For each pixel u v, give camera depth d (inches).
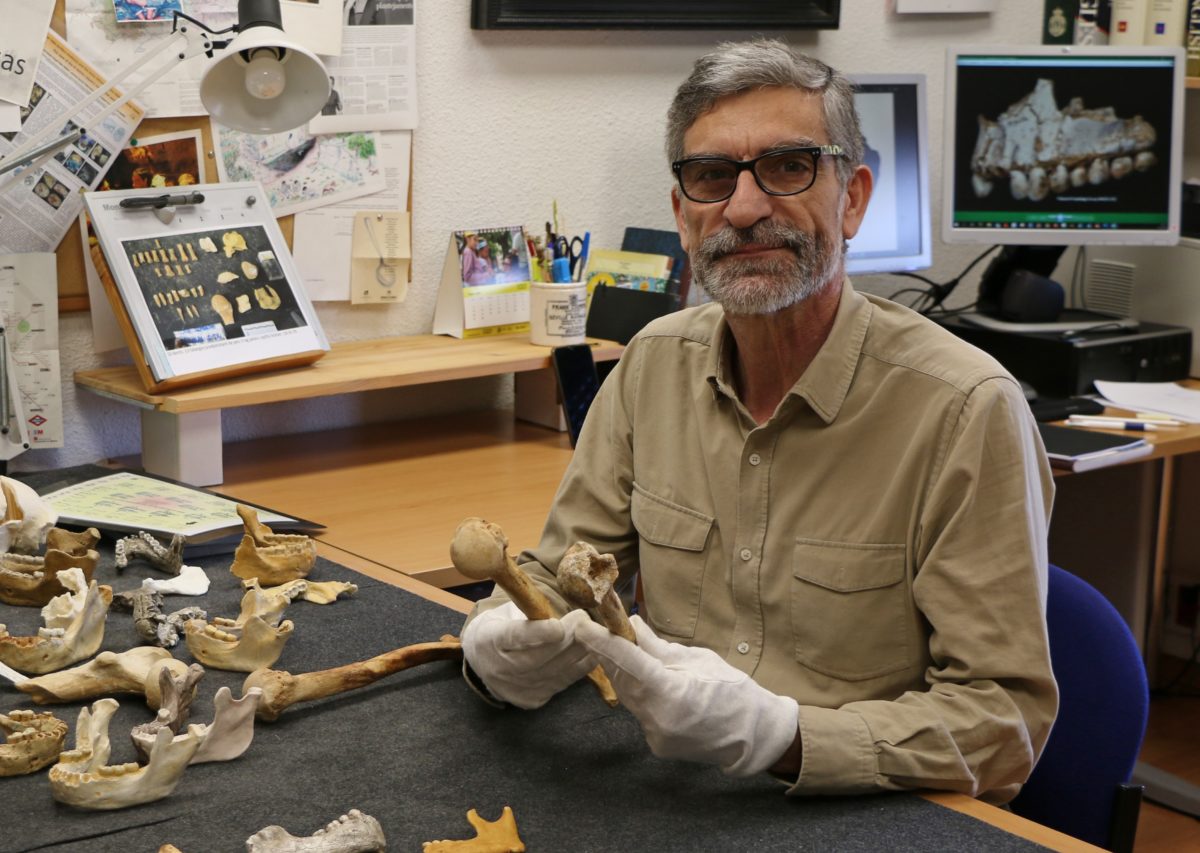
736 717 38.5
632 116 98.1
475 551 38.4
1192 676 118.4
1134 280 107.0
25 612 52.6
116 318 76.9
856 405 47.8
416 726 43.2
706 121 47.7
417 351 86.1
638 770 40.5
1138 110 101.1
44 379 76.0
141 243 74.3
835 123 47.5
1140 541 104.7
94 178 76.7
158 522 60.6
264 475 78.6
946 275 117.5
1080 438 85.0
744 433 49.6
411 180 88.7
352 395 90.6
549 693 43.4
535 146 94.1
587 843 36.1
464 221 92.2
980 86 99.2
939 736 40.4
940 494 44.8
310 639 50.6
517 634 41.5
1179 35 107.4
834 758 39.0
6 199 74.4
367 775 39.7
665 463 51.9
